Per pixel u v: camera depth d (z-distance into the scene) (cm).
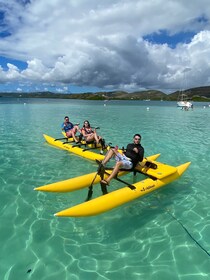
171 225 426
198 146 1017
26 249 358
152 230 411
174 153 896
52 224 420
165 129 1525
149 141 1127
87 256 347
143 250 362
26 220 430
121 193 475
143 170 575
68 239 383
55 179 619
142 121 2002
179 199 521
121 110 3538
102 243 376
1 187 562
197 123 1880
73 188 531
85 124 899
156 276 313
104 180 505
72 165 727
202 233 404
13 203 488
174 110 3716
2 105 4128
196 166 740
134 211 471
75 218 441
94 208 430
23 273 315
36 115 2336
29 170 679
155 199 519
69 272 318
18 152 862
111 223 430
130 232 405
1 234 390
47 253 351
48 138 1004
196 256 350
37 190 496
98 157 747
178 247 369
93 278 309
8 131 1330
